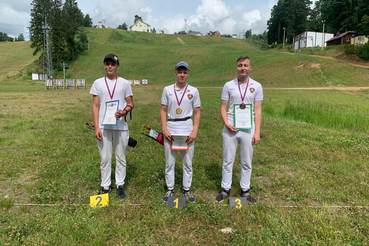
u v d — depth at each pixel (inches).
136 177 180.2
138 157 221.0
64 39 2273.6
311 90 1134.4
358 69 1445.6
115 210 136.6
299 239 113.4
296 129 358.3
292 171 203.9
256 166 214.1
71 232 114.9
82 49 2674.7
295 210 139.1
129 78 2042.3
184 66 134.7
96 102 148.5
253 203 148.1
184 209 137.9
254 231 119.4
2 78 2033.7
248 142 145.9
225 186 154.9
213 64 2193.7
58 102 667.4
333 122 411.8
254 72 1743.4
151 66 2289.6
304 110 476.1
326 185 171.9
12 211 134.6
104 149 149.3
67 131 322.3
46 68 2112.5
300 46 2628.0
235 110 144.7
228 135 148.3
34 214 130.0
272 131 339.6
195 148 257.0
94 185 167.5
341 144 278.2
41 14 2223.2
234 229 123.9
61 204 140.6
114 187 165.0
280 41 3538.4
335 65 1547.7
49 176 179.0
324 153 245.1
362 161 220.5
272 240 113.3
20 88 1286.9
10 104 595.5
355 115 418.3
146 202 144.2
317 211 137.1
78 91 1116.5
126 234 114.3
